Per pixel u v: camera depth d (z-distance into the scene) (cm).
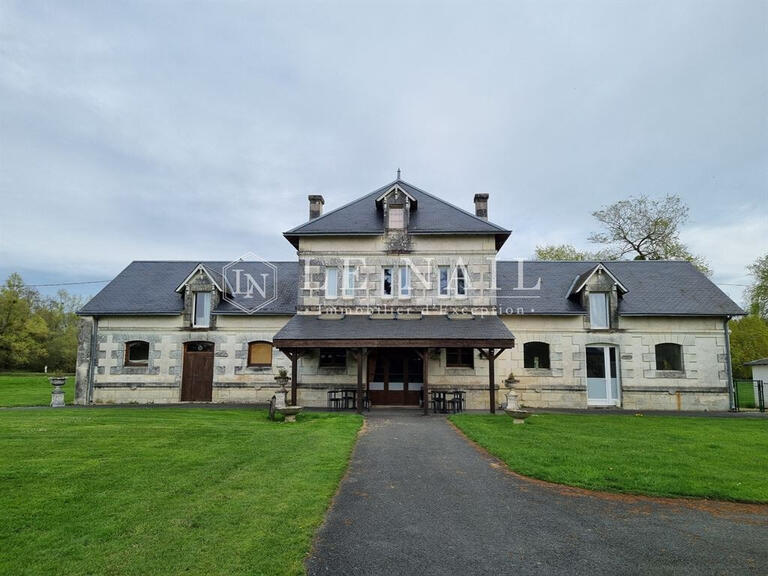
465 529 621
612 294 2025
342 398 1908
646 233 3750
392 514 671
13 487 757
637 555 550
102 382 2105
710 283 2134
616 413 1808
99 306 2139
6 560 510
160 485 767
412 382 1980
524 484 820
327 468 877
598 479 831
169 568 491
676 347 2022
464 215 2064
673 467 909
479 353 1970
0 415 1570
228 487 758
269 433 1220
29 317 4925
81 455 971
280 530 589
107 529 588
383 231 1998
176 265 2414
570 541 588
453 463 957
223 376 2089
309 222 2066
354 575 494
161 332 2128
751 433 1321
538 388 1980
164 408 1858
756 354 3350
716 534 613
